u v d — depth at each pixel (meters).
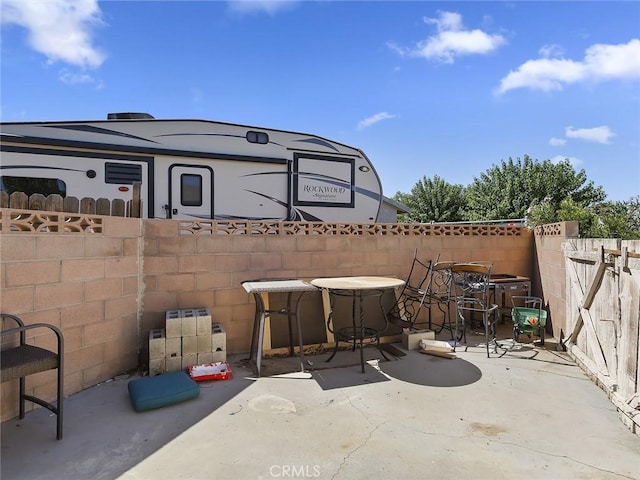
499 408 2.76
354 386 3.17
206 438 2.32
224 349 3.55
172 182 5.48
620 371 2.78
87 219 3.08
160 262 3.73
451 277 4.62
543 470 2.00
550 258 4.71
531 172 18.30
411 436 2.35
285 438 2.32
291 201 6.17
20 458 2.09
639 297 2.50
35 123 4.86
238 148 5.84
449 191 22.86
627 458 2.12
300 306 4.21
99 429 2.42
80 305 3.01
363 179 6.79
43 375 2.74
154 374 3.33
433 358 3.93
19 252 2.56
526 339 4.61
